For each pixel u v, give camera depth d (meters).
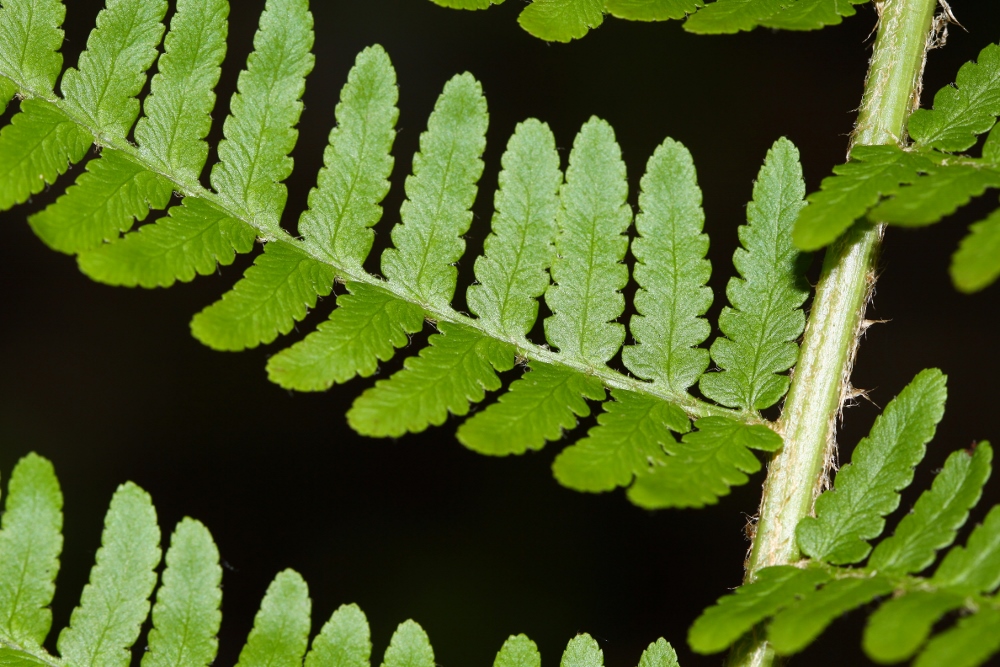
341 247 0.29
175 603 0.28
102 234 0.28
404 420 0.28
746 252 0.29
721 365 0.29
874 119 0.29
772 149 0.29
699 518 0.41
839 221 0.27
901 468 0.28
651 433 0.28
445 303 0.29
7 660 0.28
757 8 0.28
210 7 0.29
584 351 0.29
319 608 0.41
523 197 0.29
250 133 0.29
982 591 0.27
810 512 0.28
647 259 0.29
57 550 0.28
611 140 0.29
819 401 0.29
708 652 0.27
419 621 0.40
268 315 0.28
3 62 0.29
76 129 0.29
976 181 0.27
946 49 0.38
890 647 0.26
